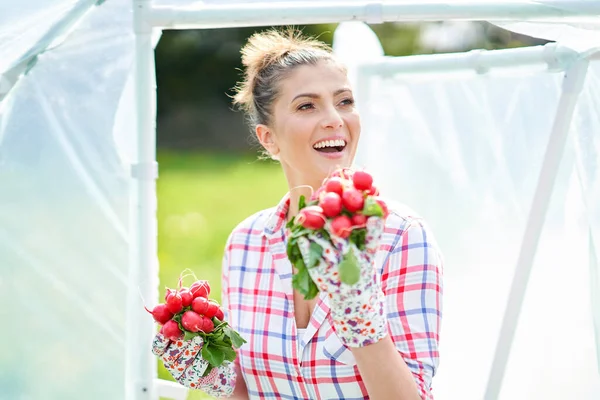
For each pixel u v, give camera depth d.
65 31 2.41
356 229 1.80
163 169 13.26
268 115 2.45
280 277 2.38
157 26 2.63
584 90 2.76
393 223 2.22
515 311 2.90
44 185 2.52
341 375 2.19
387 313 2.16
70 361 2.59
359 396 2.20
